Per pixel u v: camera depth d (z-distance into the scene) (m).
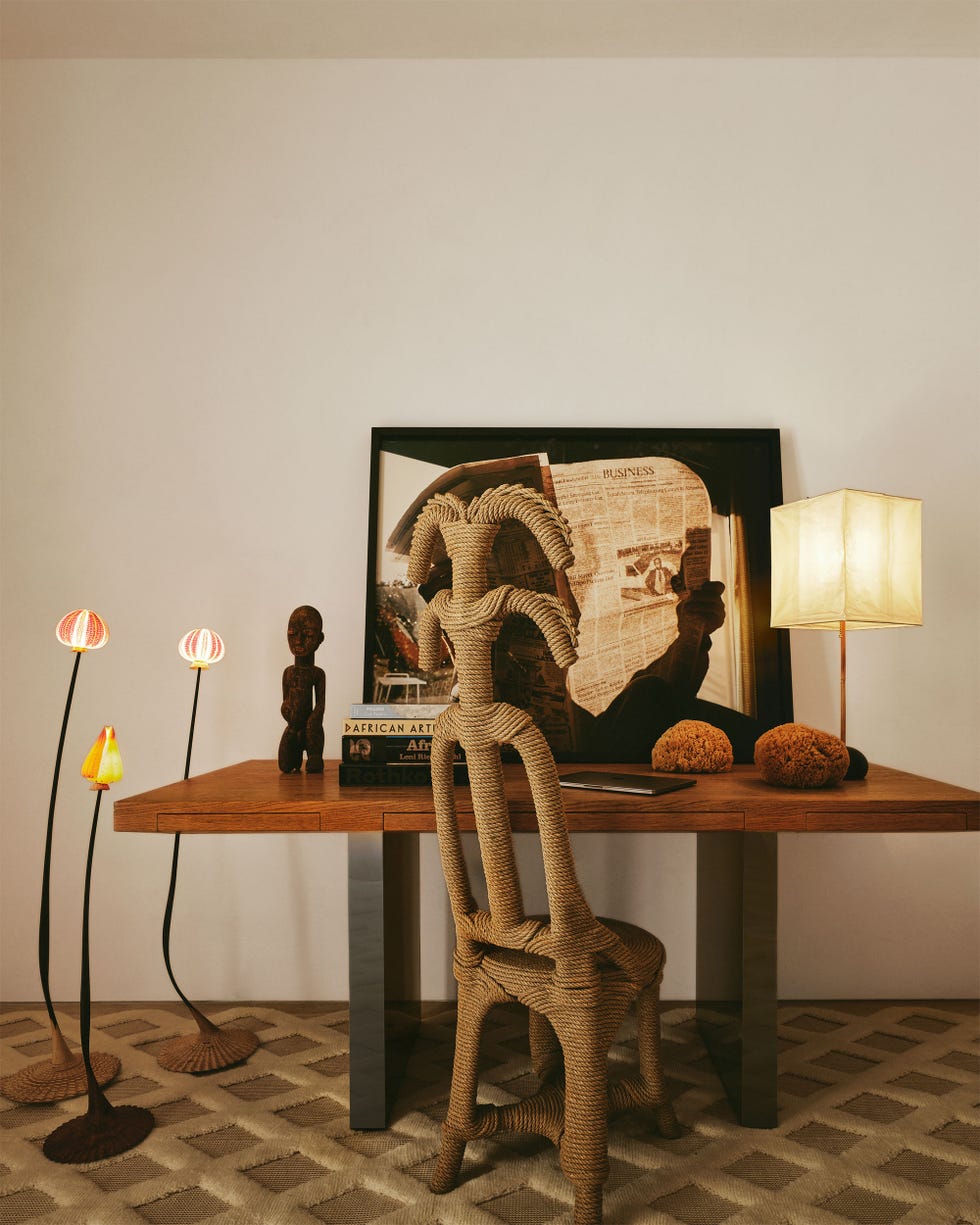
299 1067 2.00
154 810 1.69
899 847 2.39
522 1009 2.37
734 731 2.31
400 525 2.39
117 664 2.40
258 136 2.46
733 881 1.85
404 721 1.83
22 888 2.39
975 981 2.39
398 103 2.46
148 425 2.43
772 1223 1.44
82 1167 1.60
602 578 2.37
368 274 2.46
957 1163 1.60
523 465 2.40
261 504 2.42
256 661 2.41
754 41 2.39
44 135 2.45
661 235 2.45
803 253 2.45
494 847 1.46
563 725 2.31
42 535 2.41
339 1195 1.52
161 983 2.39
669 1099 1.68
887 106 2.45
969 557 2.41
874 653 2.40
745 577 2.37
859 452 2.43
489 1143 1.69
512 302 2.45
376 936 1.73
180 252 2.45
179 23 2.31
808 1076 1.94
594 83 2.46
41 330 2.43
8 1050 2.09
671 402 2.43
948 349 2.44
